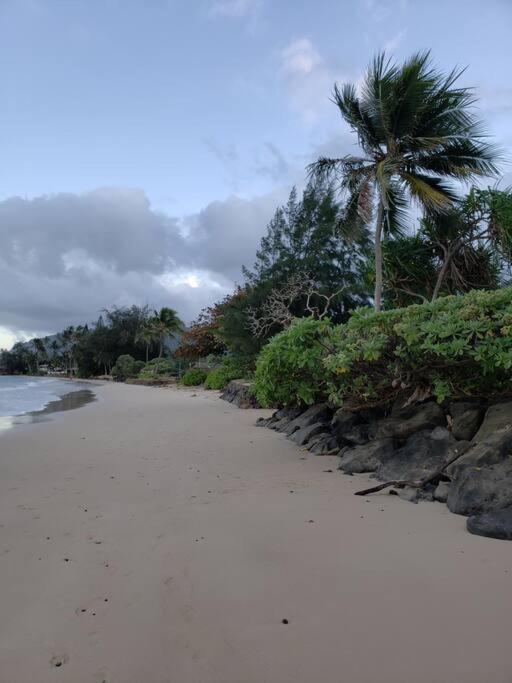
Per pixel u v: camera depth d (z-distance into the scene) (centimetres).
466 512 419
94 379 6969
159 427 1105
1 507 477
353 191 1464
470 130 1352
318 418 880
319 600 280
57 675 218
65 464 691
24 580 312
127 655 232
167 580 309
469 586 291
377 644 235
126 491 536
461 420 557
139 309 7100
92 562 339
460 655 225
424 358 602
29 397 2620
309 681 211
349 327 677
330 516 432
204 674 217
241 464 675
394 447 607
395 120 1331
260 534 390
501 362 516
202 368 3847
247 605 276
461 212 1429
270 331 2133
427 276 1584
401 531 388
